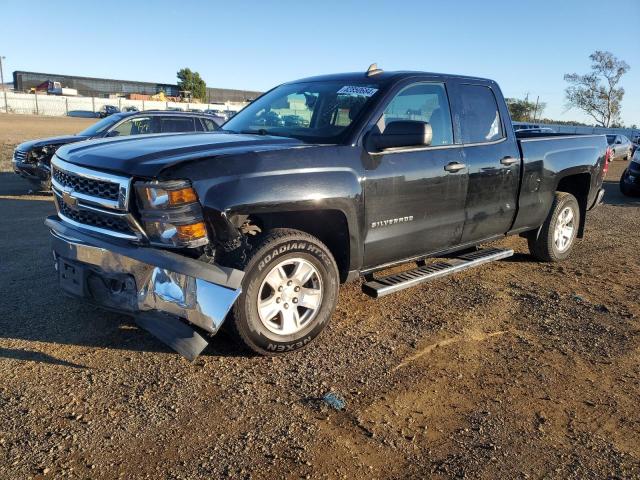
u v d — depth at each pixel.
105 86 101.50
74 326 4.15
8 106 65.75
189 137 4.07
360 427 3.01
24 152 10.64
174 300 3.31
